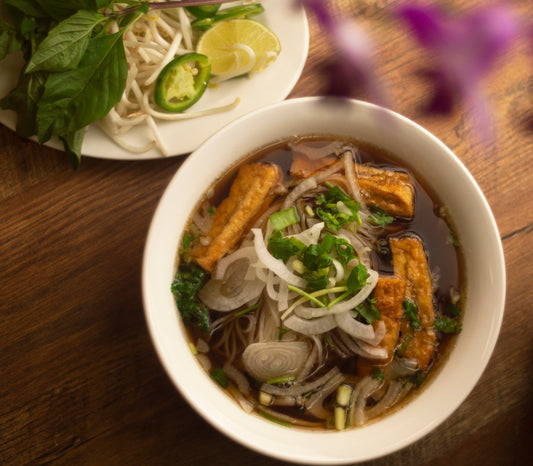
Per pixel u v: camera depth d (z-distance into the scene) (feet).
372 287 1.73
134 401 1.92
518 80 2.02
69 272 1.95
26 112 1.90
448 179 1.75
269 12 2.02
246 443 1.64
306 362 1.76
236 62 2.01
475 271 1.74
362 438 1.68
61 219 1.96
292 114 1.77
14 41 1.90
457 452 1.92
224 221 1.81
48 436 1.92
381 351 1.74
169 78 1.98
